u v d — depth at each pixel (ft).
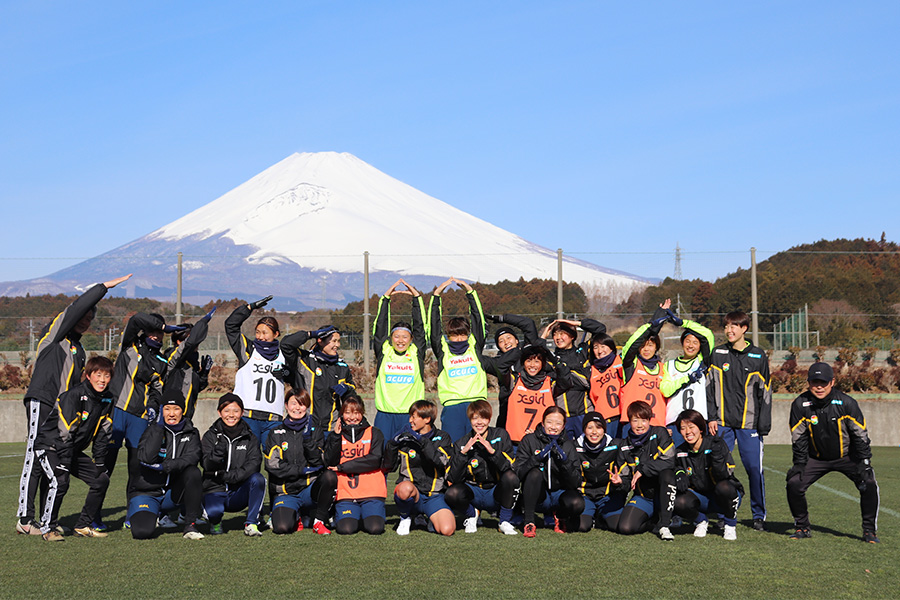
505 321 28.02
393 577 17.72
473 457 23.15
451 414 26.81
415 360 26.91
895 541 22.02
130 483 22.89
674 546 21.17
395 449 23.22
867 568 18.80
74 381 22.94
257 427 26.25
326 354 26.68
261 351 26.53
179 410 22.16
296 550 20.51
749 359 24.26
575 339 28.07
